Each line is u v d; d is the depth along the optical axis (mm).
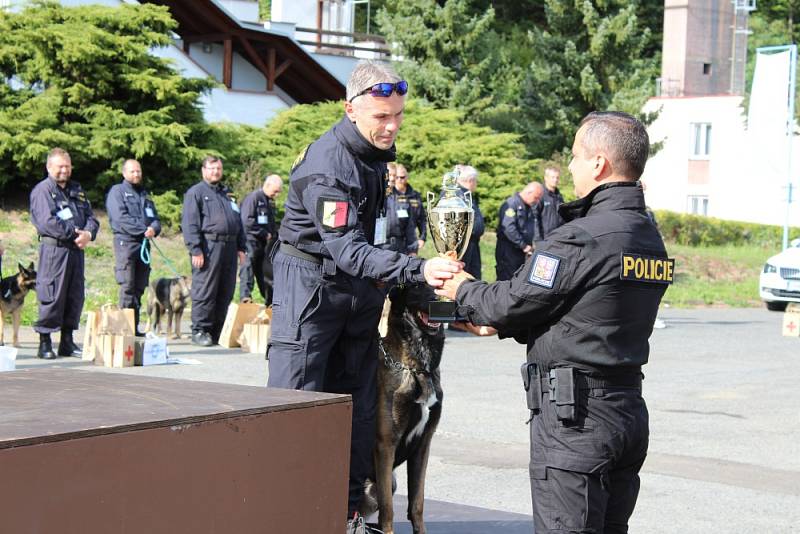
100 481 1906
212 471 2123
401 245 11445
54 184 9617
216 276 11016
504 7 47438
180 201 18344
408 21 28016
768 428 7520
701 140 40781
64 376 2691
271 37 25047
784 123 24797
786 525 5039
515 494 5523
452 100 27828
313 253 3760
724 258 27984
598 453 2867
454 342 12453
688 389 9258
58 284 9570
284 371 3785
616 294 2869
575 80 30250
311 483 2377
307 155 3750
